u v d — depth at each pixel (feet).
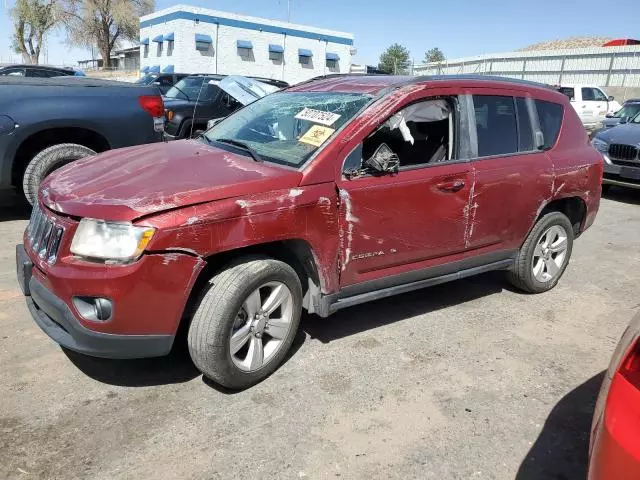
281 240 10.46
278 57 112.88
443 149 13.20
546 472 8.86
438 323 14.02
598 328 14.20
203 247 9.39
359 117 11.64
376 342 12.82
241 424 9.64
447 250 13.23
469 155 13.30
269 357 10.91
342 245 11.23
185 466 8.59
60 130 20.17
